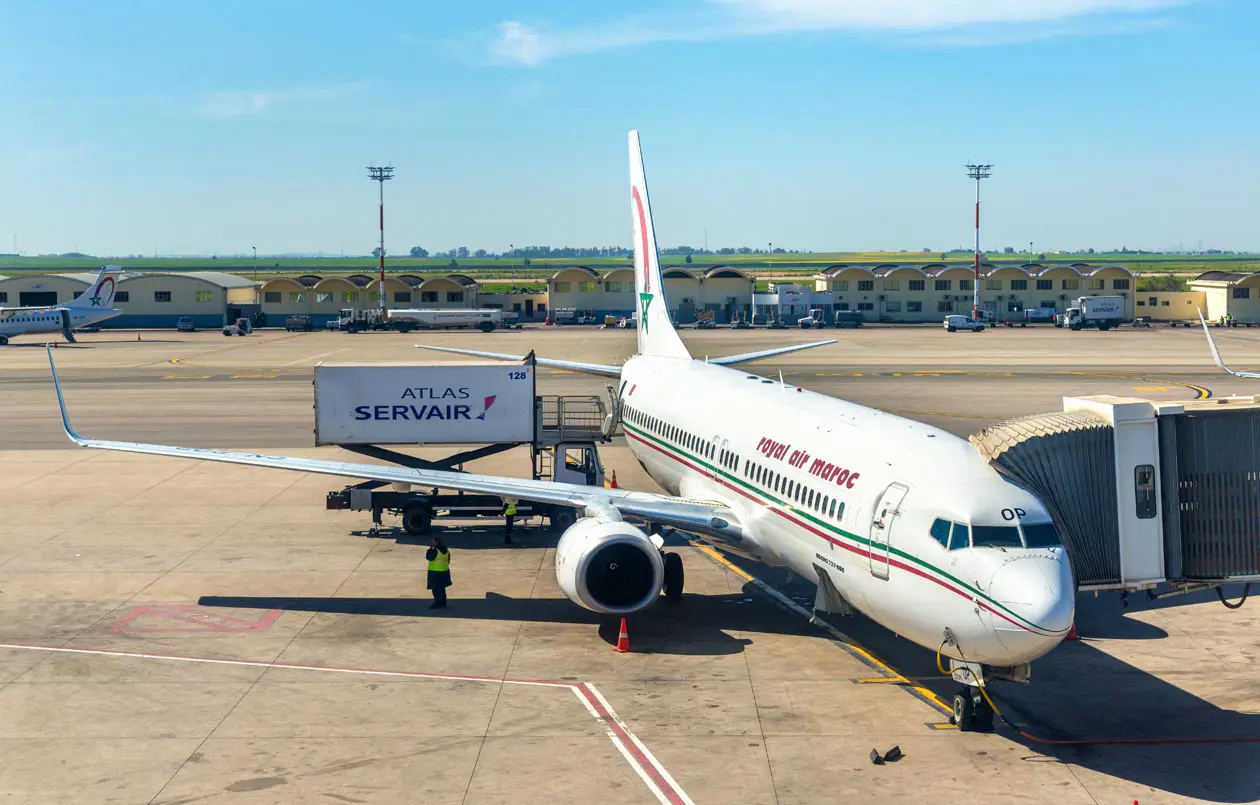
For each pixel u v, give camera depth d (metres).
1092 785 18.50
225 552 34.38
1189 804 17.80
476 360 102.62
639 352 47.12
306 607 28.78
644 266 45.41
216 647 25.59
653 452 36.69
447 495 37.31
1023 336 137.50
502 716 21.47
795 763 19.33
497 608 28.72
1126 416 21.00
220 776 18.81
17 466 48.66
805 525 24.14
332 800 17.92
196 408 68.12
